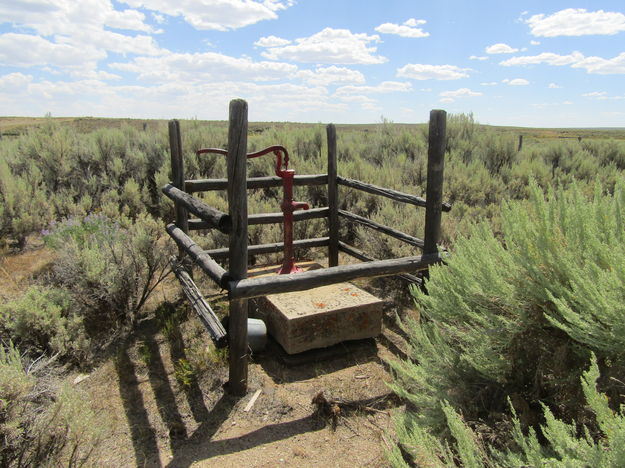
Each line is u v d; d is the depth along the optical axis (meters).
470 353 2.06
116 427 2.60
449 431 1.93
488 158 9.55
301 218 4.81
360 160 8.29
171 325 3.70
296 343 3.31
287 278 2.88
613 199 2.07
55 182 7.35
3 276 4.75
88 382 3.05
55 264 4.44
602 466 1.25
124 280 3.86
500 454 1.56
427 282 2.45
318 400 2.76
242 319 2.86
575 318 1.63
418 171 8.03
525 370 1.95
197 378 3.09
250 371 3.24
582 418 1.67
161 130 9.20
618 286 1.62
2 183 6.12
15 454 1.94
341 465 2.30
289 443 2.49
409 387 2.41
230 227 2.72
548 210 2.03
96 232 4.67
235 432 2.59
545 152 10.52
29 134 8.61
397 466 1.71
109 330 3.67
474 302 2.16
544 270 1.97
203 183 4.59
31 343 3.20
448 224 5.12
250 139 10.39
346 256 5.71
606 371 1.70
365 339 3.65
